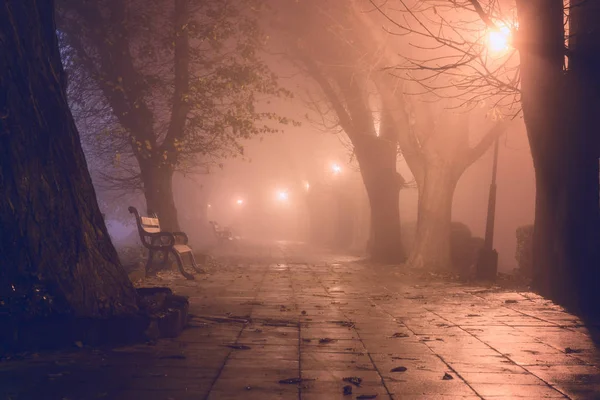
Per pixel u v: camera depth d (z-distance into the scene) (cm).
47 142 638
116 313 654
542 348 671
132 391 472
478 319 884
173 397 459
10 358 567
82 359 573
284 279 1520
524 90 1131
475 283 1491
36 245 614
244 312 915
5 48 618
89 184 679
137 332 655
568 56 1089
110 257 683
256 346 657
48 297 611
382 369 562
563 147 1091
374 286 1388
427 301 1105
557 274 1093
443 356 623
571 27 1102
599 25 1055
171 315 698
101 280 659
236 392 476
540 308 1012
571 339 730
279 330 763
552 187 1110
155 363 566
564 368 576
